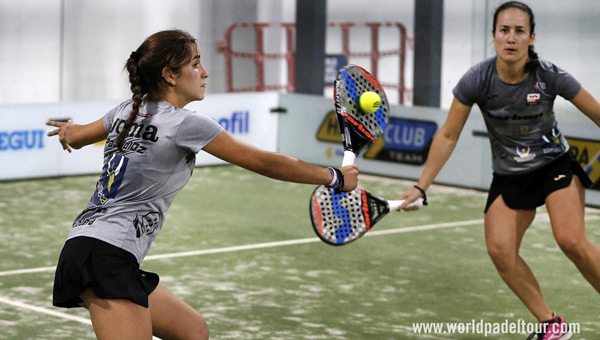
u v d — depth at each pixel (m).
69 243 6.98
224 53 25.47
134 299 6.87
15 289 12.23
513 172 9.62
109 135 7.29
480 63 9.56
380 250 14.72
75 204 17.81
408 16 27.81
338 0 28.12
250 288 12.48
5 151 19.39
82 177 20.34
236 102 22.12
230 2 25.42
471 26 21.59
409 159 20.64
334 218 9.09
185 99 7.23
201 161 22.06
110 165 7.08
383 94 8.74
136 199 6.99
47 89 21.05
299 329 10.77
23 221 16.30
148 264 13.59
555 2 18.41
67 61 21.38
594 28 18.08
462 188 20.02
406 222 16.78
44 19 20.83
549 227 16.48
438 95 20.27
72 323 10.84
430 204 18.39
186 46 7.13
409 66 29.02
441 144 9.78
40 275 12.96
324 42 22.28
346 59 26.95
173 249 14.54
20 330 10.53
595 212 17.77
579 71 18.33
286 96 22.64
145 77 7.10
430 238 15.61
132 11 22.55
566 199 9.42
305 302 11.88
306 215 17.30
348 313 11.45
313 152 22.14
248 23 25.91
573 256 9.37
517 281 9.68
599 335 10.72
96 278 6.82
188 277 12.95
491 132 9.73
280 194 19.23
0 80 20.47
